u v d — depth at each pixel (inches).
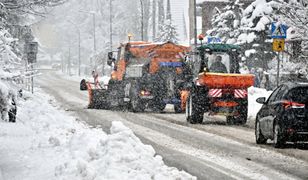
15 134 669.3
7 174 444.8
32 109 1003.3
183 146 655.8
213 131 822.5
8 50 437.1
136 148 443.2
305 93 637.3
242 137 748.6
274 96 686.5
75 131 713.0
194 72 1016.2
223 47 994.7
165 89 1197.1
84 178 404.2
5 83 421.1
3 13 499.2
